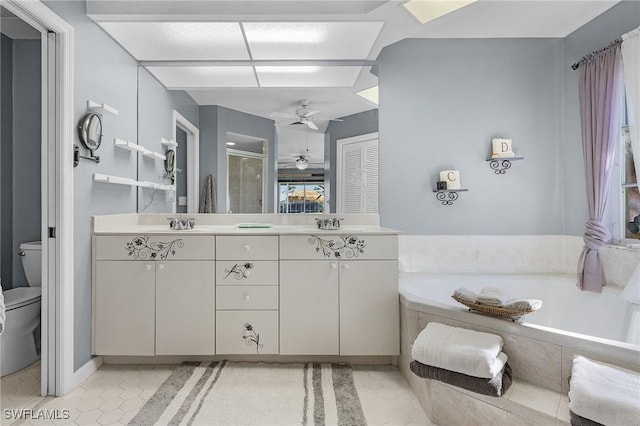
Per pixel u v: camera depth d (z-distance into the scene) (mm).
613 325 2266
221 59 2732
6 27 2455
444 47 2902
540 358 1541
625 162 2479
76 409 1760
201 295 2215
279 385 1998
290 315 2219
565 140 2885
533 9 2500
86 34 2092
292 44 2512
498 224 2914
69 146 1910
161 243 2211
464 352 1516
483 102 2908
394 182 2910
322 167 2857
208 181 2820
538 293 2652
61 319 1891
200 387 1970
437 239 2922
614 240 2504
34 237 2619
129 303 2195
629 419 1089
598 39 2582
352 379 2078
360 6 2154
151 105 2771
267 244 2227
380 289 2227
